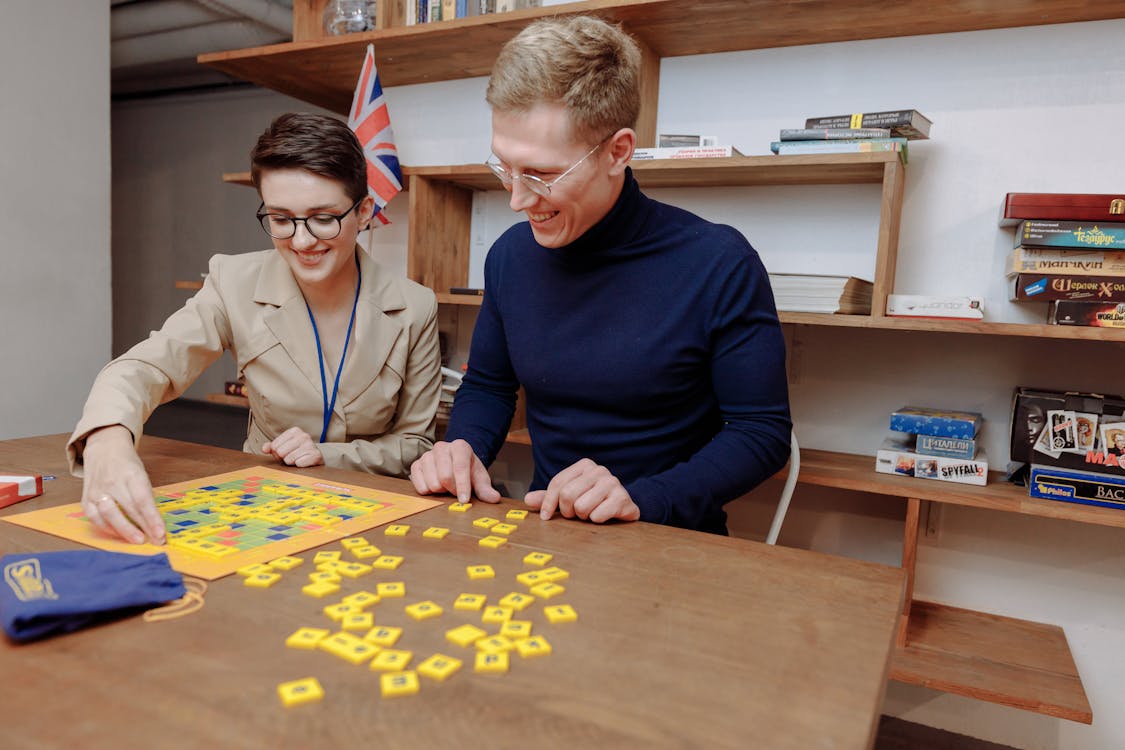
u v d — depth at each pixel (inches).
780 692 20.1
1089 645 67.7
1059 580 68.2
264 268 55.4
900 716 75.4
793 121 74.8
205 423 213.9
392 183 84.0
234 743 16.7
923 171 69.8
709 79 77.9
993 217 67.6
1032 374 67.8
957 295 68.8
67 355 118.0
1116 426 58.3
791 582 28.7
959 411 70.2
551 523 35.7
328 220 49.0
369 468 52.5
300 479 42.3
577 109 36.6
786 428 44.7
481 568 28.4
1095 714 68.0
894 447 68.0
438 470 40.6
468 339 93.4
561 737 17.6
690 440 48.5
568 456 49.8
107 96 120.9
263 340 54.2
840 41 72.3
